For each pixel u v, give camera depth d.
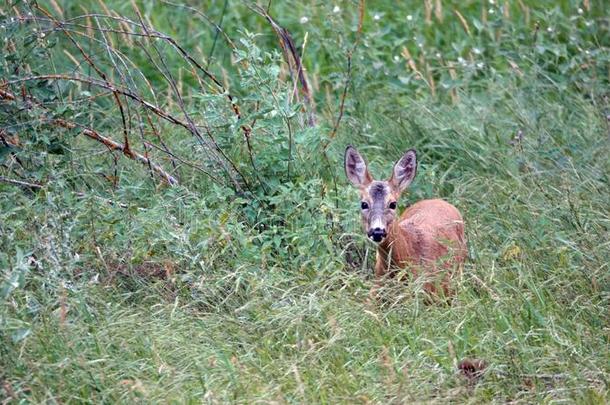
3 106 12.01
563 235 11.84
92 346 9.61
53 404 8.67
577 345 10.02
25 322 9.46
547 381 9.65
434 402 9.01
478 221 12.71
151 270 11.50
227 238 11.30
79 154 12.84
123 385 9.03
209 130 12.92
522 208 12.64
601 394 9.24
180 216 11.84
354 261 12.32
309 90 14.90
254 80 12.43
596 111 15.03
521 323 10.42
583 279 11.12
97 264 11.17
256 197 12.26
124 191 12.01
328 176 13.20
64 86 13.09
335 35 17.08
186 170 13.17
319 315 10.28
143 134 13.19
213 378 9.28
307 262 11.22
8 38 12.10
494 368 9.58
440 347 9.92
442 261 11.18
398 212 13.58
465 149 14.24
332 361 9.73
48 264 10.45
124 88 13.07
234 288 10.90
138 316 10.45
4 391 8.86
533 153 14.08
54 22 12.62
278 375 9.45
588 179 13.11
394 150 14.54
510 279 11.26
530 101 15.51
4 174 12.34
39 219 11.00
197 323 10.28
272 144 12.53
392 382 9.18
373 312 10.32
